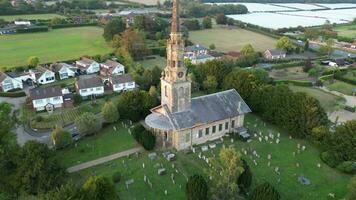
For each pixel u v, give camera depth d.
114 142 101.44
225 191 70.25
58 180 74.06
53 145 97.00
